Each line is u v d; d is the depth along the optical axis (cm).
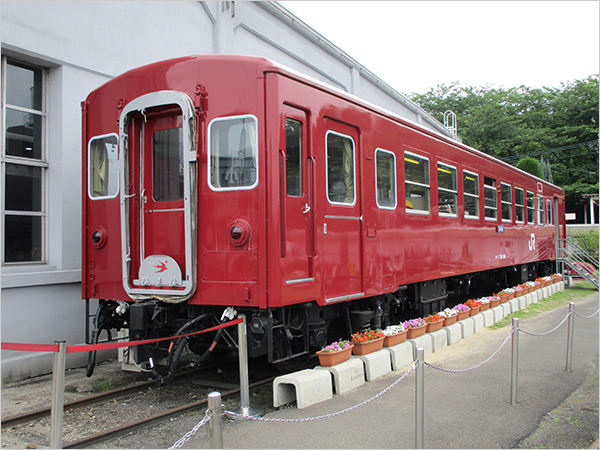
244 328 469
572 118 3800
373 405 497
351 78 1433
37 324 637
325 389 509
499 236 1172
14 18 617
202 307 525
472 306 945
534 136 3600
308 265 533
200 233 508
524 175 1419
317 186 549
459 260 938
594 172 3547
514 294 1212
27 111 670
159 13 828
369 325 706
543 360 691
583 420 470
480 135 3631
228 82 505
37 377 624
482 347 768
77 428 448
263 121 486
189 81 520
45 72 692
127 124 553
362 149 638
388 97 1688
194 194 503
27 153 671
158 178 548
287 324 527
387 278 684
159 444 411
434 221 836
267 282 477
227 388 568
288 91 507
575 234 2814
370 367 582
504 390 553
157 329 539
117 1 754
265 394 547
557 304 1280
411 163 774
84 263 596
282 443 404
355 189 623
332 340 715
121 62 761
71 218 691
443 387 561
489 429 441
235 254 490
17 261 655
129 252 548
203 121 511
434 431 432
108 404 514
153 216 546
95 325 582
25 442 421
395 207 713
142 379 609
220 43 945
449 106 4066
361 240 629
